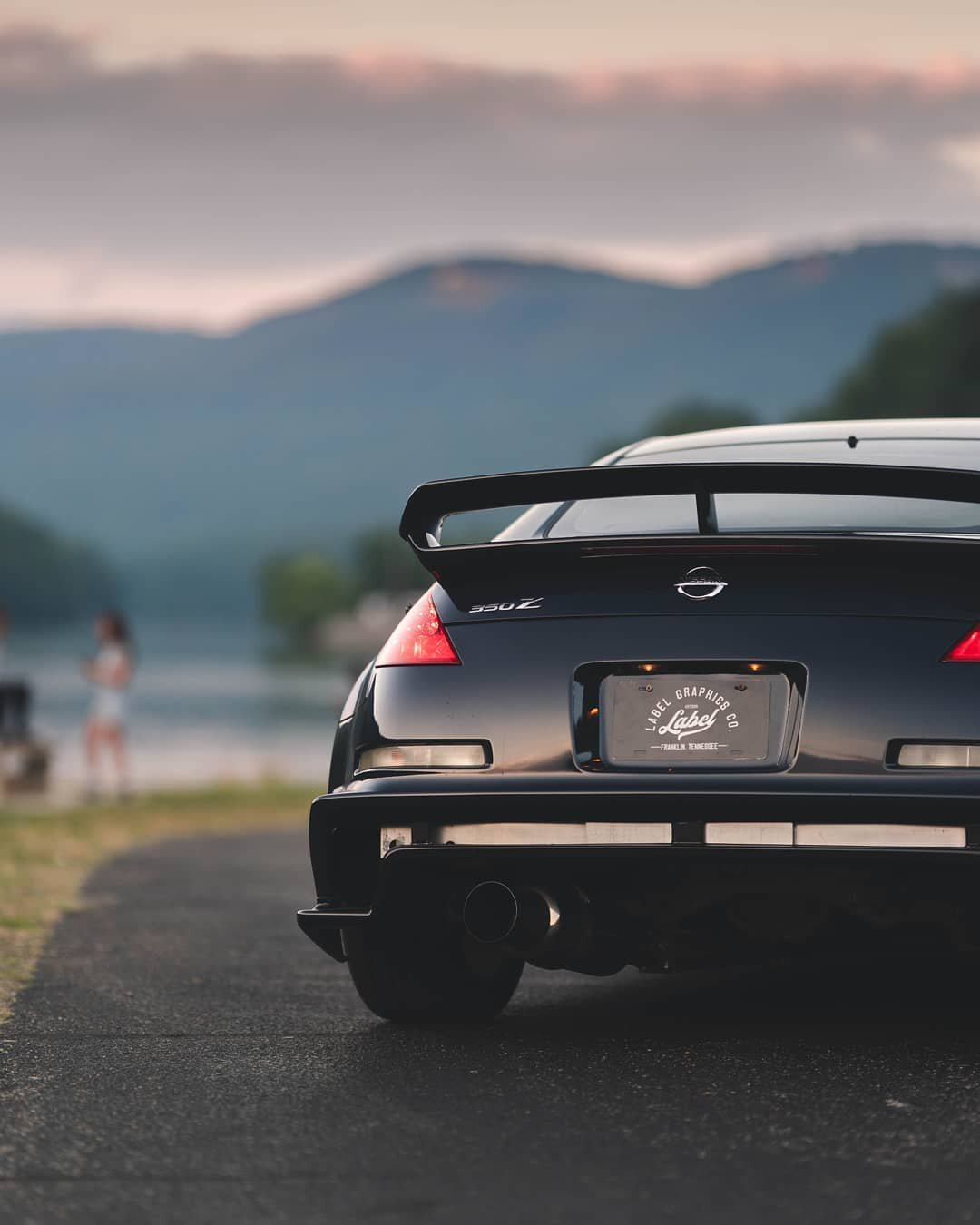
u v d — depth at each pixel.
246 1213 4.09
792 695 5.43
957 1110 4.96
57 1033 6.34
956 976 7.38
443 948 6.13
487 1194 4.21
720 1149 4.58
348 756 5.88
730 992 7.06
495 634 5.72
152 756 41.03
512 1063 5.64
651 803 5.37
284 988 7.36
